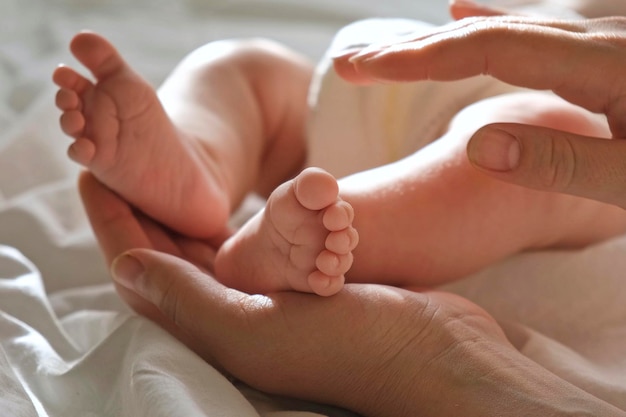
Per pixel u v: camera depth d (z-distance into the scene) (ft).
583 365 2.43
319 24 5.72
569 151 2.09
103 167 2.70
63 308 3.02
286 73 3.68
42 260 3.27
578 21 2.37
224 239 2.99
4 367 2.29
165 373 2.17
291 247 2.22
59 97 2.64
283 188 2.17
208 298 2.35
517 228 2.66
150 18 5.74
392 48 2.28
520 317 2.78
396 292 2.28
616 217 2.93
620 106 2.21
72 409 2.34
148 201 2.82
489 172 2.14
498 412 2.02
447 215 2.57
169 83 3.44
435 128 3.25
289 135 3.73
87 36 2.64
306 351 2.23
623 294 2.76
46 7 5.86
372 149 3.34
